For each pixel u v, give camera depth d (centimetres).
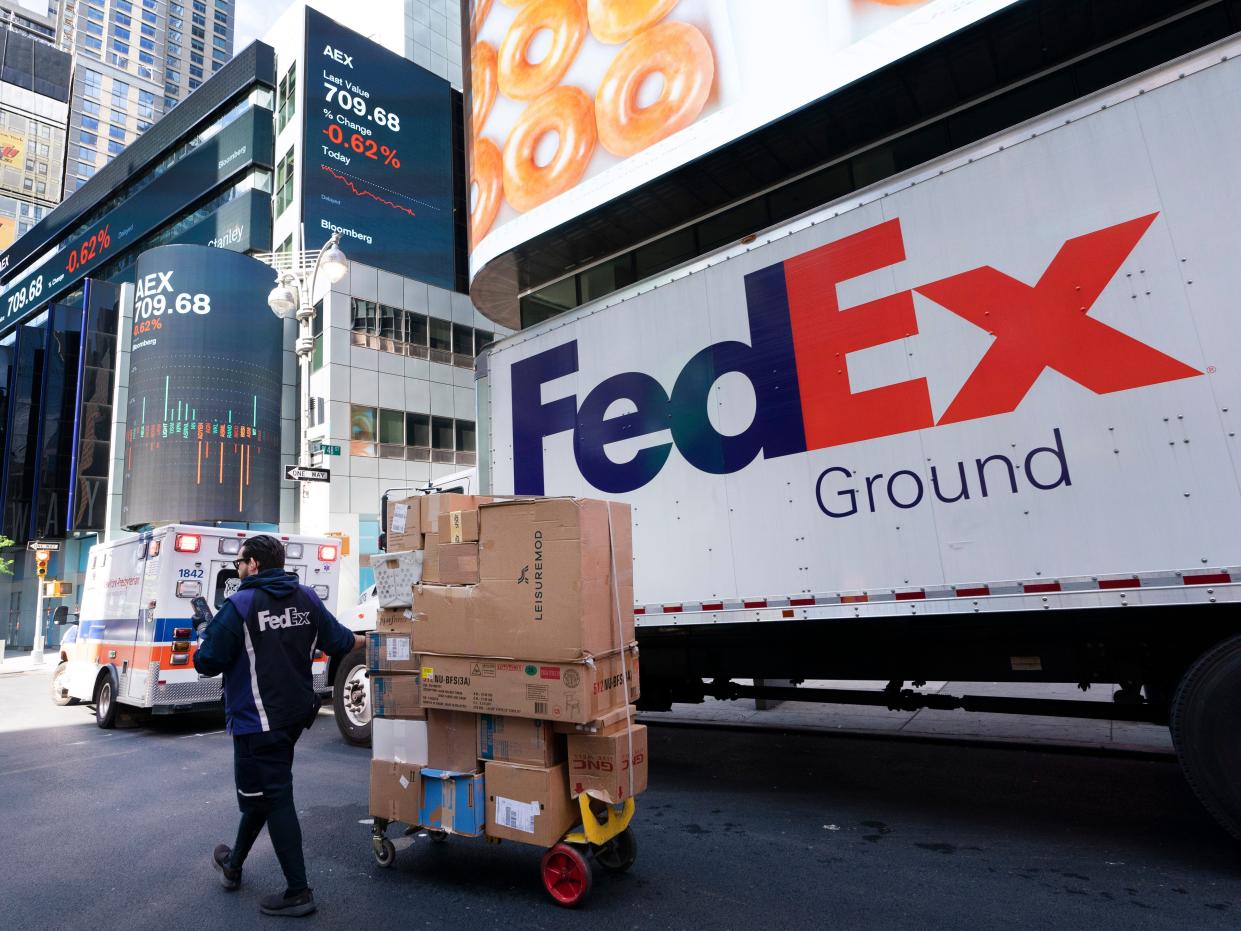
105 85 9869
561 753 350
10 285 4762
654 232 1187
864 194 436
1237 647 331
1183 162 340
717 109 977
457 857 401
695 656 539
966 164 401
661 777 591
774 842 416
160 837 459
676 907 329
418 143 3088
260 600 348
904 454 404
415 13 3272
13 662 2153
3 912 345
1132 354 343
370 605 746
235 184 3186
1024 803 475
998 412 376
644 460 517
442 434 2789
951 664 438
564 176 1148
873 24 865
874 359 420
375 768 393
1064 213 369
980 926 302
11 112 8550
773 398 459
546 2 1213
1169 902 316
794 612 435
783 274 464
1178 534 324
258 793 338
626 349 538
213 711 1068
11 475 2934
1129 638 386
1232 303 321
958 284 396
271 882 375
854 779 559
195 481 2442
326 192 2744
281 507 2677
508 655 346
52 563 2872
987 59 867
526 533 351
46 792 589
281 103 3016
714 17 991
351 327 2567
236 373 2567
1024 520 364
